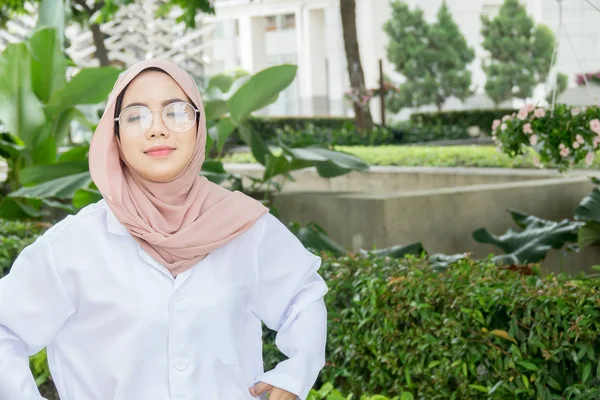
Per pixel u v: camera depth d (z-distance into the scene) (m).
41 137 7.25
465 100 26.30
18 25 20.83
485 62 26.50
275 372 2.05
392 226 6.60
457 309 3.41
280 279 2.12
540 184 7.46
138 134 2.02
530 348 3.19
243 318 2.09
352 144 16.97
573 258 7.09
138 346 1.96
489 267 3.80
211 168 6.45
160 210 2.05
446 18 26.25
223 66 31.73
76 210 6.84
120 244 2.01
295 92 30.47
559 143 6.14
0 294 2.00
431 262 4.56
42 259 2.00
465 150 11.40
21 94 7.05
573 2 24.67
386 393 3.72
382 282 3.68
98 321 1.99
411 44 26.16
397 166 10.41
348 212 6.79
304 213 7.08
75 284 2.00
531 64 25.28
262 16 31.23
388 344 3.62
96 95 6.98
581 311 3.09
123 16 22.20
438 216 6.84
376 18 28.33
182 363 1.96
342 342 3.84
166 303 1.98
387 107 26.34
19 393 1.93
